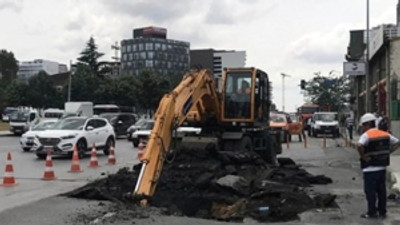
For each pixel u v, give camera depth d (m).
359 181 15.24
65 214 9.93
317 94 83.62
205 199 11.50
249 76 17.39
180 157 14.46
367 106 38.75
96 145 24.17
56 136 22.22
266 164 16.02
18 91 84.31
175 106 12.36
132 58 124.62
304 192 12.10
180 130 15.31
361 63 39.75
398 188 13.28
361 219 9.71
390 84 35.94
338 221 9.57
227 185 12.02
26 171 17.80
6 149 28.73
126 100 79.06
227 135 16.72
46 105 83.56
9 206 10.93
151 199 10.95
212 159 14.66
